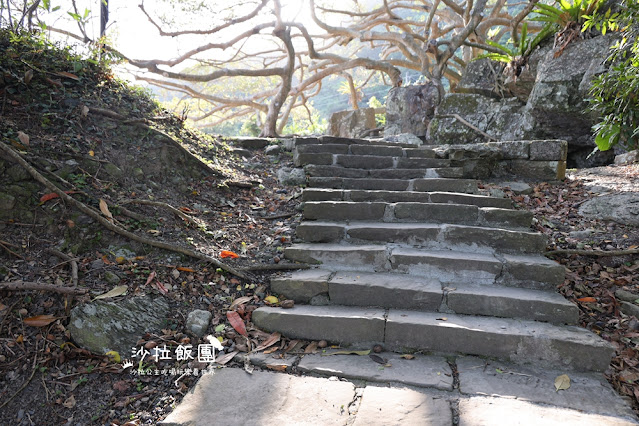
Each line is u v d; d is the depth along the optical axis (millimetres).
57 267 2621
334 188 4473
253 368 2342
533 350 2359
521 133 7262
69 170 3131
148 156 3781
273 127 9938
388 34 11047
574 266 3283
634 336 2555
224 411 1999
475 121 8008
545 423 1860
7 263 2557
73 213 2885
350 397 2086
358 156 4988
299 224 3705
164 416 2025
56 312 2381
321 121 23750
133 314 2484
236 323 2627
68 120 3535
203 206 3795
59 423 1989
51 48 4086
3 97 3406
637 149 5352
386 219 3820
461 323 2533
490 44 9023
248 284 2982
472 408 1980
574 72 6234
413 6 14000
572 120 6531
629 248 3336
